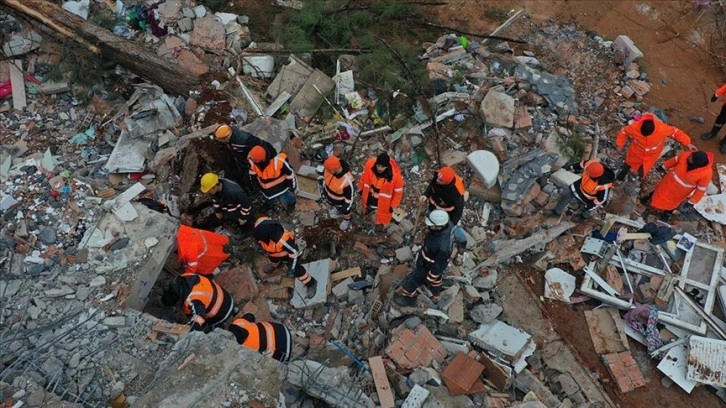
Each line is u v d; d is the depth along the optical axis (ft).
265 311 26.91
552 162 30.96
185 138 30.73
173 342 22.58
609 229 29.53
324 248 29.22
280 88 33.94
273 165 26.58
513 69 36.17
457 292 26.99
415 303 26.21
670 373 25.98
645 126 28.30
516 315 27.43
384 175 25.11
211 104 32.60
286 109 33.32
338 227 29.73
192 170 29.89
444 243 22.63
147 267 25.26
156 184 30.12
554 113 33.99
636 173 32.37
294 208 30.19
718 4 41.19
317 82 33.81
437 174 25.36
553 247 29.19
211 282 24.62
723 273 28.58
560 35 39.93
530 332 26.99
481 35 39.14
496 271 28.32
